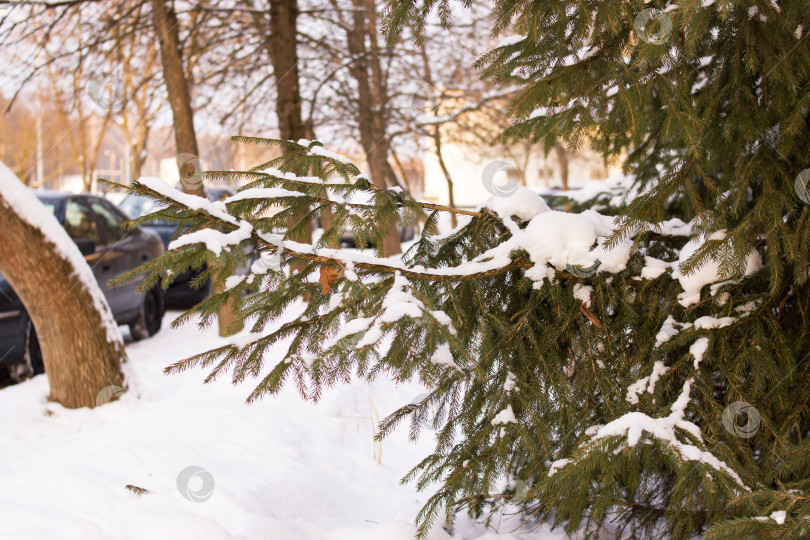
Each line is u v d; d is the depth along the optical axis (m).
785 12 2.36
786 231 2.30
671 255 3.10
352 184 2.52
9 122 24.66
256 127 10.77
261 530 2.82
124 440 3.80
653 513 2.73
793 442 2.42
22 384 5.57
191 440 3.89
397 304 2.12
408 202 2.61
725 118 2.79
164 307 9.22
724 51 2.60
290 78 8.09
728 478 2.10
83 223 7.35
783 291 2.59
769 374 2.36
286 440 4.10
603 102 2.60
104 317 5.06
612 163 3.35
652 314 2.59
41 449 4.35
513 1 2.41
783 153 2.38
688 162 2.44
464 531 3.03
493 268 2.59
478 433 2.54
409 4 2.42
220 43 9.36
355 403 4.93
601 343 2.56
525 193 2.89
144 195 2.14
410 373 2.17
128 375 5.08
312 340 2.43
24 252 4.77
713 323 2.44
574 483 2.34
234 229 2.29
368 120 9.69
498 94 9.91
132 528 2.73
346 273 2.35
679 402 2.33
